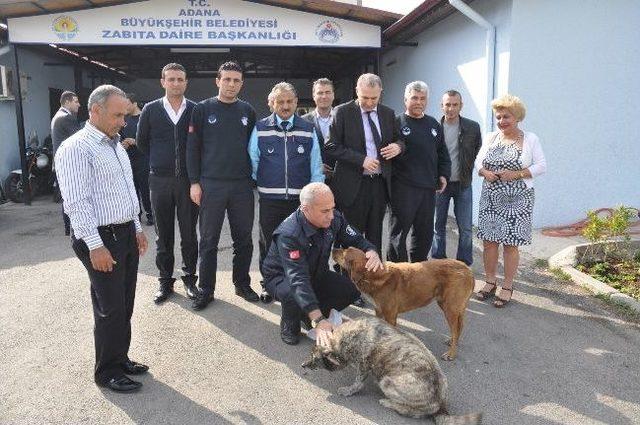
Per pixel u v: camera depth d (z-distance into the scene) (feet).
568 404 10.11
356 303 14.79
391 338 9.78
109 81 49.90
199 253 14.99
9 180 32.50
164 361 11.71
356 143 13.67
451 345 11.82
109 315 10.15
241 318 13.97
